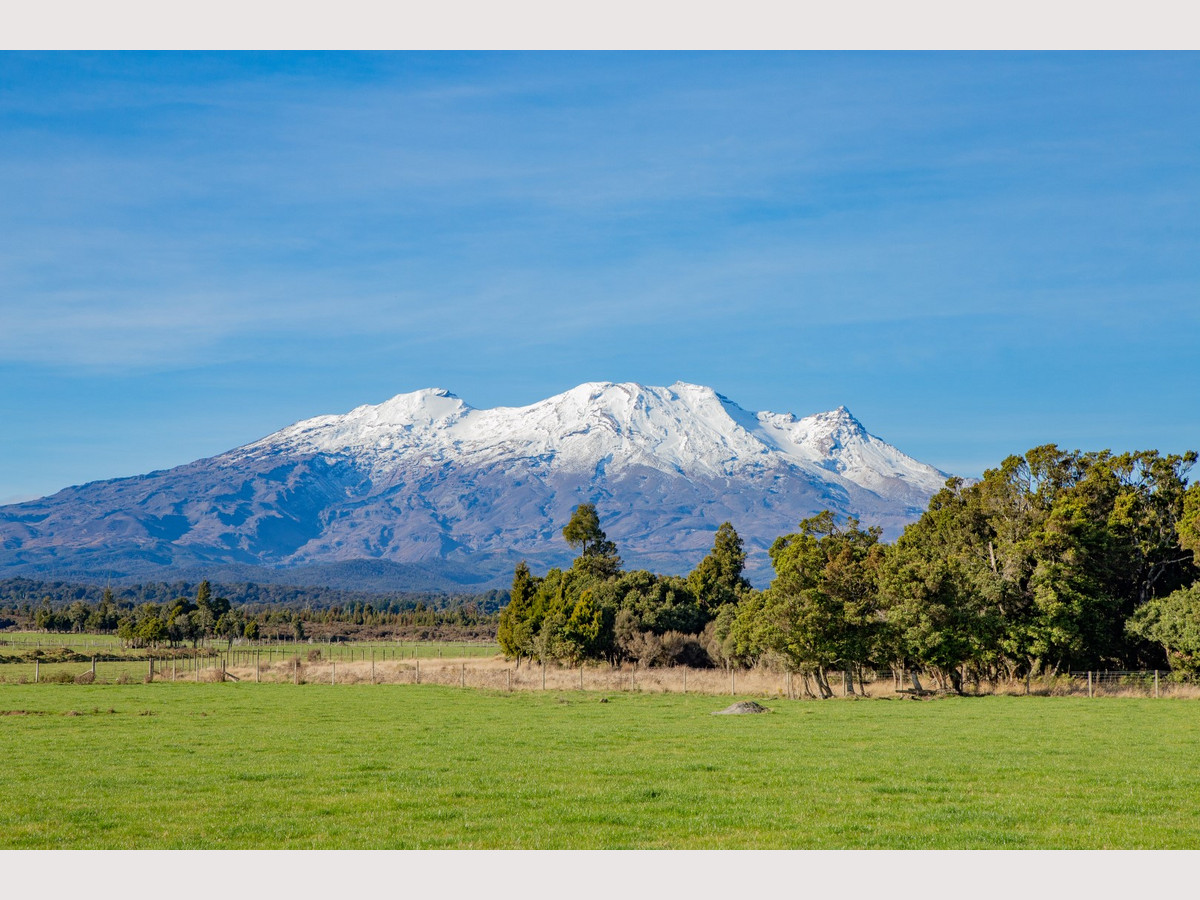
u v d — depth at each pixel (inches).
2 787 1106.7
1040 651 2765.7
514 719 1924.2
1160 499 3275.1
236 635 7588.6
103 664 4392.2
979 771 1222.9
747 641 2829.7
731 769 1242.6
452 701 2384.4
